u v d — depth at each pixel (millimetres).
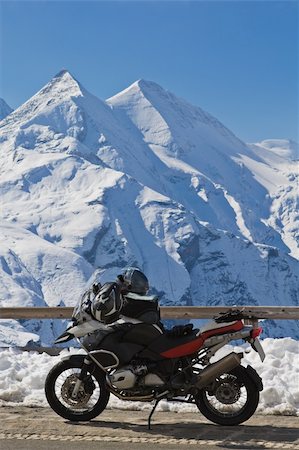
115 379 11930
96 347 12117
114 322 12148
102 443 10945
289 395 13438
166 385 11844
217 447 10711
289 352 17094
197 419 12625
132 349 11992
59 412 12430
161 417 12812
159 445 10805
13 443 10938
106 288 12070
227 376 11906
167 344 11938
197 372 12008
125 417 12789
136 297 12086
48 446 10758
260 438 11203
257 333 11891
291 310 20422
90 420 12422
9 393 14289
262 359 11781
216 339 11891
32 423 12227
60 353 18641
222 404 12414
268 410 13055
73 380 12344
